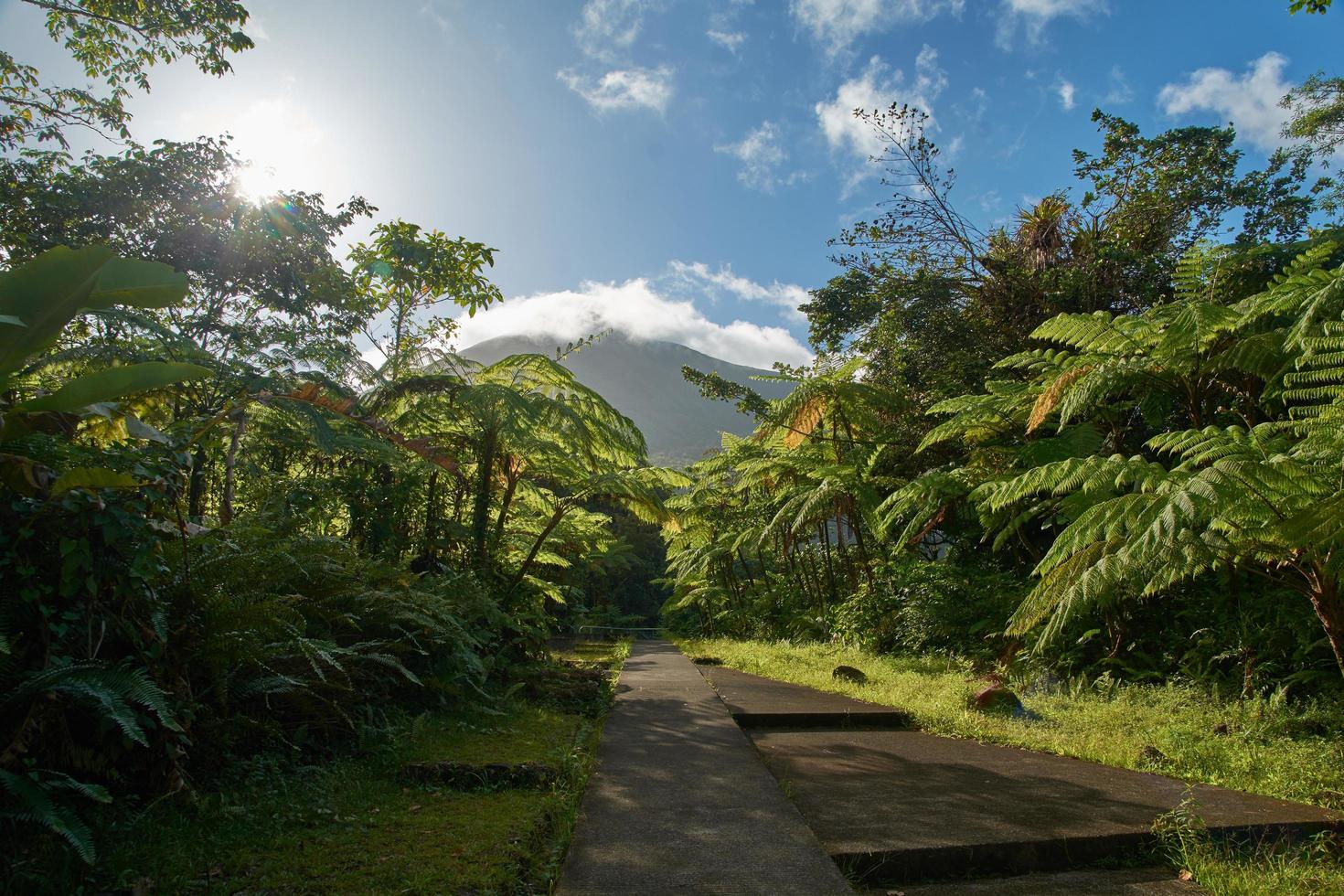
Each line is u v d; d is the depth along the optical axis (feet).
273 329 26.84
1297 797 12.78
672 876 9.30
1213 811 11.87
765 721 19.74
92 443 12.73
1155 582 18.90
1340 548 15.29
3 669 9.07
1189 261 27.45
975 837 10.68
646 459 34.12
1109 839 10.75
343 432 24.26
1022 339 39.65
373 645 15.58
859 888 9.77
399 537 25.93
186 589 11.90
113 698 8.91
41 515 9.53
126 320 17.72
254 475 24.04
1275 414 24.82
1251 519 16.24
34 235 26.43
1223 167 39.96
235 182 28.71
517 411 26.66
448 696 18.01
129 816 9.75
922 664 29.27
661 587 110.93
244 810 10.48
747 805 12.09
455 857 9.47
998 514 31.63
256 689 12.28
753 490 59.00
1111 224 39.93
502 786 12.78
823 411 44.83
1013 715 19.39
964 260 44.34
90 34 27.17
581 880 9.14
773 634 52.16
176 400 19.61
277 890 8.46
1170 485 16.99
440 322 37.29
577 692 21.97
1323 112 39.86
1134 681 22.86
